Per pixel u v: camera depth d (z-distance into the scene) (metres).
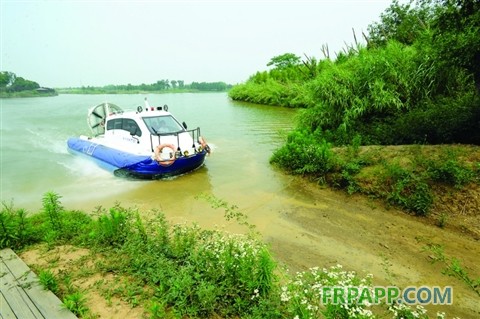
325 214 6.00
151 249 4.11
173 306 3.22
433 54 8.54
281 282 3.83
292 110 26.31
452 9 6.29
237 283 3.45
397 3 18.45
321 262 4.41
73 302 3.12
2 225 4.51
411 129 8.20
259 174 8.60
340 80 10.47
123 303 3.29
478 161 6.00
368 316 2.68
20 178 8.35
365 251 4.69
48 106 35.50
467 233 5.02
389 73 9.91
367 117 10.21
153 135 8.59
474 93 7.86
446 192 5.68
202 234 4.39
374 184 6.57
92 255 4.15
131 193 7.30
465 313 3.41
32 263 4.02
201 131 15.76
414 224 5.45
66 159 10.48
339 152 8.26
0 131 16.09
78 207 6.48
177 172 8.51
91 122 11.77
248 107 31.08
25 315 3.05
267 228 5.47
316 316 2.86
